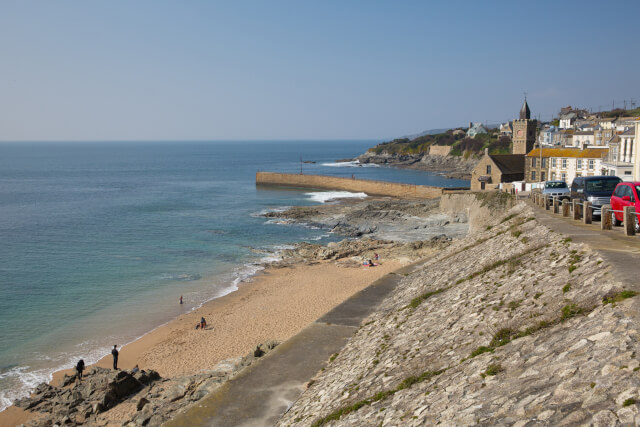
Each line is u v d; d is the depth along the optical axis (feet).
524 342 32.68
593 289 34.65
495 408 25.94
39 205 326.65
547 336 31.68
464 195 225.35
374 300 81.56
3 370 94.68
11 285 148.66
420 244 191.72
